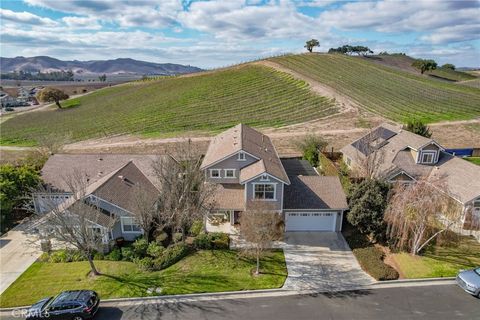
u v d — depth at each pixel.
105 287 22.45
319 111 74.06
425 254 25.39
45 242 26.70
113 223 25.94
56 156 37.34
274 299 21.20
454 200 26.11
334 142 55.62
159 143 59.81
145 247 26.58
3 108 131.12
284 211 28.94
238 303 20.86
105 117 85.56
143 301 21.19
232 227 30.11
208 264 24.98
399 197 24.83
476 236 27.55
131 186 31.19
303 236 28.94
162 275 23.77
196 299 21.30
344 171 39.25
